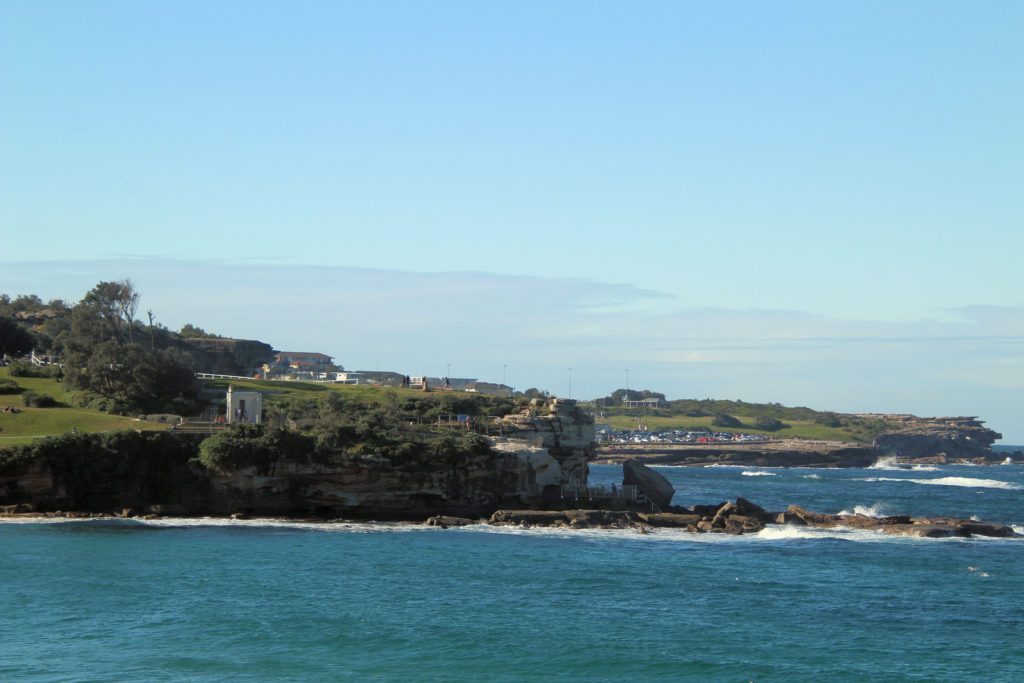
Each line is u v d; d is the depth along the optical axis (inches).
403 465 4212.6
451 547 3590.1
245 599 2696.9
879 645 2433.6
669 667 2209.6
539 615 2632.9
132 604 2610.7
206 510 4126.5
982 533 4269.2
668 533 4143.7
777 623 2620.6
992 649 2416.3
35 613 2500.0
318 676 2092.8
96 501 4037.9
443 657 2242.9
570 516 4249.5
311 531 3838.6
